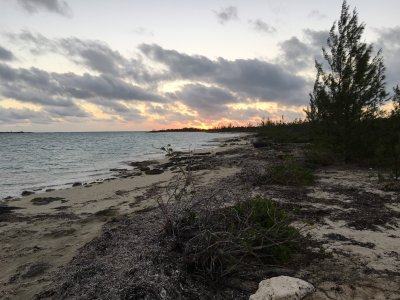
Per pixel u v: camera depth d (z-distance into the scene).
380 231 5.97
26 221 7.99
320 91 14.04
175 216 5.17
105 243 5.51
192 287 3.95
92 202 10.02
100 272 4.31
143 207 8.70
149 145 49.44
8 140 77.62
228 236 4.46
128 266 4.25
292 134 32.81
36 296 4.16
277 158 18.20
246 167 14.31
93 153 34.78
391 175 10.61
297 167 10.80
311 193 8.97
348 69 13.12
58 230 7.07
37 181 16.19
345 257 4.89
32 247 6.09
